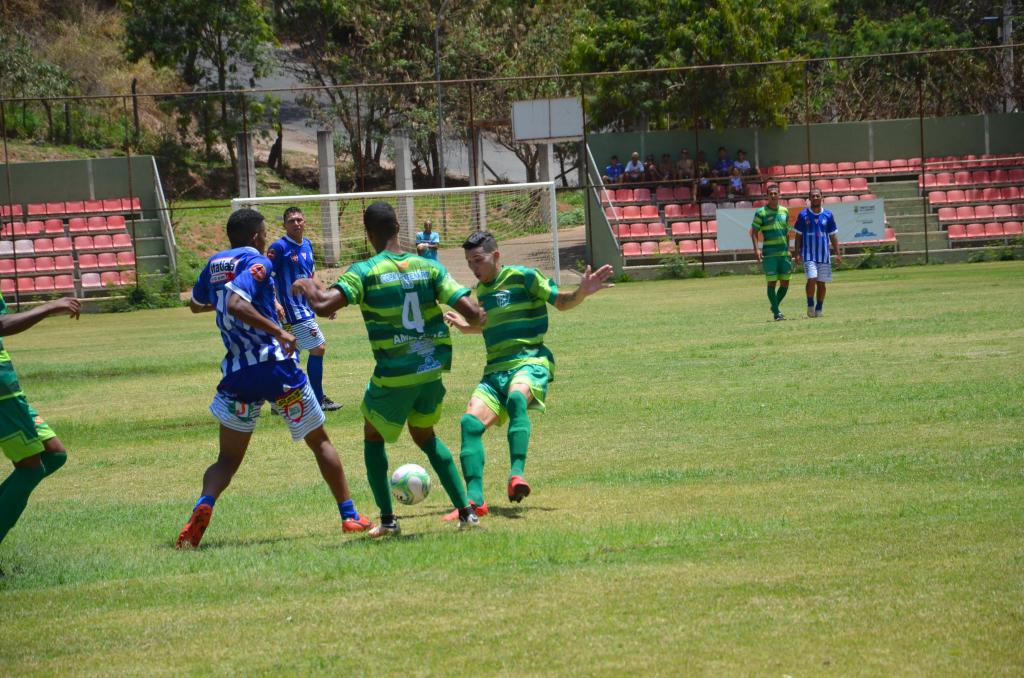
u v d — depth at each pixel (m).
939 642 10.26
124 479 22.50
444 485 16.47
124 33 133.50
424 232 64.88
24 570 15.09
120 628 11.99
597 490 18.56
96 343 56.50
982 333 37.59
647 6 96.25
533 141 91.50
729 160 92.88
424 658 10.53
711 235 89.81
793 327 43.72
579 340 44.03
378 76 128.88
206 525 16.33
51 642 11.61
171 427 28.97
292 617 12.05
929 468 18.45
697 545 14.23
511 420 17.38
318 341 30.08
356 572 13.84
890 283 65.81
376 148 141.88
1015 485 16.86
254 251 17.08
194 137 128.38
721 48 91.81
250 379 16.66
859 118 105.56
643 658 10.20
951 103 106.12
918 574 12.36
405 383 15.91
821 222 46.56
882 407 24.92
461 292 16.03
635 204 92.38
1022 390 25.80
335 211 92.50
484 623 11.45
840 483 17.80
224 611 12.47
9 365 15.07
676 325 47.94
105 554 15.96
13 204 93.50
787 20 97.38
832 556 13.30
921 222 89.50
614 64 97.12
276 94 136.50
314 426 16.98
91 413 31.86
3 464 25.09
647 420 25.45
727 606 11.58
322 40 137.00
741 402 26.92
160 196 93.31
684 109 94.56
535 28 128.88
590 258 89.00
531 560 13.90
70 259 87.00
